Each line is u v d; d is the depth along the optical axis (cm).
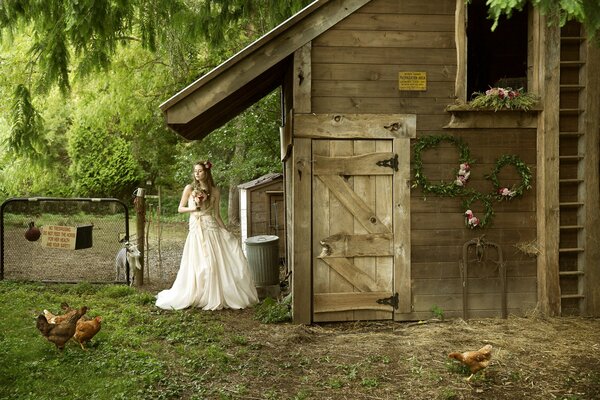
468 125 679
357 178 678
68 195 2031
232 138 1405
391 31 669
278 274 891
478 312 694
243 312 724
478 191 688
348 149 675
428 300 689
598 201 695
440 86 677
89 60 839
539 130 686
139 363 502
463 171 675
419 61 674
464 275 684
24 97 851
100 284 869
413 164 680
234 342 591
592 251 696
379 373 513
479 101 666
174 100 635
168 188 2280
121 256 911
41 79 832
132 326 638
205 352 550
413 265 687
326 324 679
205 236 745
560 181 684
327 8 657
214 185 762
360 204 678
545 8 398
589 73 688
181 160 1692
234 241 768
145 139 1938
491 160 689
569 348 579
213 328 636
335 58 665
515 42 944
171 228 1808
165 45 1076
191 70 1408
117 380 459
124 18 878
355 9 660
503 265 684
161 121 1602
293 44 654
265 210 1070
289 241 888
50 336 518
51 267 1031
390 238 681
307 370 521
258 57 648
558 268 686
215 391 464
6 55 1173
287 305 731
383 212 681
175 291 743
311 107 665
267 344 591
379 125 671
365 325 675
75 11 754
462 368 516
